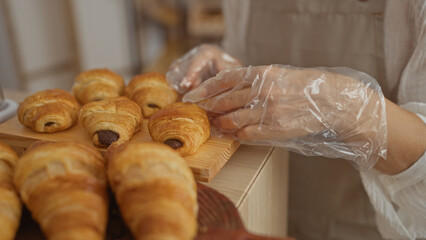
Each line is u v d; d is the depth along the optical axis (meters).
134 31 2.38
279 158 0.58
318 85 0.51
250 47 0.82
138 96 0.61
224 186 0.48
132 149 0.39
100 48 2.04
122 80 0.68
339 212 0.76
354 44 0.69
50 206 0.36
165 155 0.39
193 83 0.66
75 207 0.36
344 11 0.69
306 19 0.73
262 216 0.54
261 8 0.78
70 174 0.38
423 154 0.53
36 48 1.62
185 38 2.76
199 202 0.42
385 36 0.64
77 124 0.59
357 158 0.54
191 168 0.48
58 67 1.78
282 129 0.51
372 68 0.69
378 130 0.52
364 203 0.74
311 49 0.74
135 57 2.43
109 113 0.54
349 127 0.52
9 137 0.56
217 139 0.54
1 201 0.38
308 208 0.79
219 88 0.55
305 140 0.54
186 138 0.49
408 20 0.61
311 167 0.76
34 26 1.59
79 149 0.40
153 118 0.53
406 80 0.61
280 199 0.62
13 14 1.46
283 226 0.66
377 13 0.66
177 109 0.53
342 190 0.75
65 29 1.78
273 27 0.77
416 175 0.55
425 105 0.57
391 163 0.55
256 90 0.52
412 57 0.59
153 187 0.36
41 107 0.56
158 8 2.53
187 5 2.73
